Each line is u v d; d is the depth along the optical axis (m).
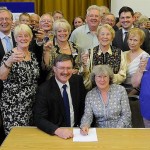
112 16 4.19
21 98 2.43
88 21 3.39
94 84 2.47
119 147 1.77
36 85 2.53
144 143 1.83
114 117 2.35
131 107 2.58
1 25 2.86
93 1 6.08
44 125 2.04
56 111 2.29
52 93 2.29
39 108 2.24
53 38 3.00
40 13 6.17
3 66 2.25
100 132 2.00
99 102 2.36
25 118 2.46
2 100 2.47
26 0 6.04
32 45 2.71
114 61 2.82
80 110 2.45
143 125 2.51
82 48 3.31
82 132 1.98
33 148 1.76
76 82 2.41
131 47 3.00
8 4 4.88
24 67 2.40
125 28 3.59
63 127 2.12
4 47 2.84
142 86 2.37
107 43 2.79
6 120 2.46
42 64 2.76
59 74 2.27
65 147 1.77
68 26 2.95
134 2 6.03
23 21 4.00
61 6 6.11
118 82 2.81
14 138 1.90
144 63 2.45
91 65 2.79
